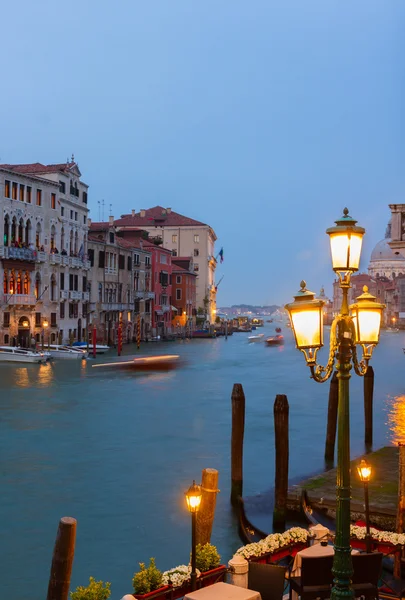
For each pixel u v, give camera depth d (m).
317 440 26.53
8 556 14.79
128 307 84.00
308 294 7.21
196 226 123.62
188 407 34.66
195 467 22.17
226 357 69.81
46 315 64.06
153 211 128.75
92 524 16.72
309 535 11.85
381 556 9.62
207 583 10.16
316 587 9.48
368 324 7.99
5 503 18.28
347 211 7.52
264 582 9.67
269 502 18.08
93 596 8.73
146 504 18.27
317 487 17.47
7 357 56.09
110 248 79.19
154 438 26.64
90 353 64.94
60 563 9.48
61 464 22.44
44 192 63.56
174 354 72.88
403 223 20.69
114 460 23.03
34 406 34.50
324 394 40.06
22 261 59.72
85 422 30.09
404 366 61.19
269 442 26.12
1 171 57.03
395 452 21.84
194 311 116.81
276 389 42.53
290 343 102.88
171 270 104.44
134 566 14.37
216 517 17.11
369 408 25.75
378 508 15.13
